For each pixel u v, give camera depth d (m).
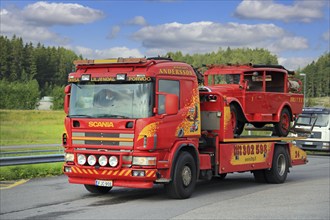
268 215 9.29
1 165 14.66
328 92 106.38
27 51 143.50
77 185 13.57
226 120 12.60
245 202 10.87
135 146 10.42
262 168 14.23
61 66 148.25
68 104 11.38
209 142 12.52
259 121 14.23
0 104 100.81
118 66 10.91
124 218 8.95
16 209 9.92
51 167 17.41
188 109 11.40
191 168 11.48
